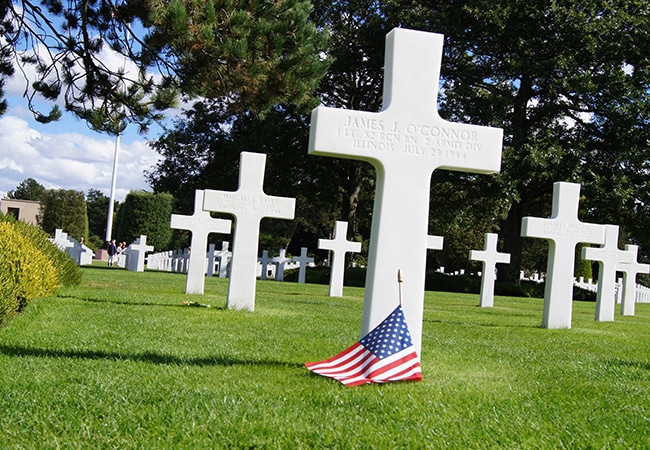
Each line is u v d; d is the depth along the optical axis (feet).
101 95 55.42
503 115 97.60
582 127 103.04
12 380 18.15
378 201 22.34
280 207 41.52
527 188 105.60
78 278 57.77
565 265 43.78
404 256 22.17
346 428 15.23
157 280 75.10
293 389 18.86
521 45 96.53
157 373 20.06
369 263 22.40
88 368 20.33
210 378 19.77
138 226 164.45
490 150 22.65
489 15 94.43
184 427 14.70
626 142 97.81
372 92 117.19
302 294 68.39
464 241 155.22
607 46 94.58
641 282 186.70
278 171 115.85
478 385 20.54
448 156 22.43
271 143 110.11
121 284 64.28
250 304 41.24
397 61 22.29
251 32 47.11
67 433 14.32
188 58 47.57
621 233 171.01
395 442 14.43
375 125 22.07
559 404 18.66
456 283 106.63
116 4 50.42
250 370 21.26
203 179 122.11
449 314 51.96
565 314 43.70
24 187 296.92
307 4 49.98
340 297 66.90
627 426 16.75
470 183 102.12
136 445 13.65
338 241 68.44
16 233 38.24
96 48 54.29
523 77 98.84
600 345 34.27
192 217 54.80
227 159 116.26
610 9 96.58
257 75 48.06
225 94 50.75
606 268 56.54
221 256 105.81
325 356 24.54
